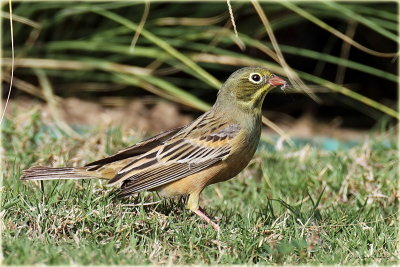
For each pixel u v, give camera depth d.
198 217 9.72
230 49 18.09
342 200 11.15
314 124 18.67
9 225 8.48
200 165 9.67
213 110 10.31
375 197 10.88
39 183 10.25
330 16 17.31
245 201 11.24
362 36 18.67
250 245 8.57
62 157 11.46
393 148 13.45
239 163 10.02
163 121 17.09
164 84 16.39
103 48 16.77
